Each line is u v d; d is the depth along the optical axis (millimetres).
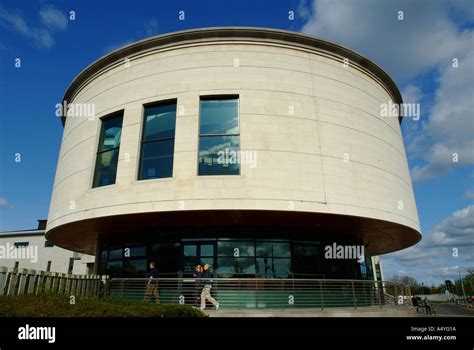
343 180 14742
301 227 16531
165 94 15109
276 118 14523
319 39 16078
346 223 16094
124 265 16641
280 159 14047
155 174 14438
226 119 14609
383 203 15766
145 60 16031
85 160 16203
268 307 14453
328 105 15516
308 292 15438
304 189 13922
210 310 12508
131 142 14969
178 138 14281
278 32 15594
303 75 15484
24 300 7859
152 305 9242
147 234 16391
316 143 14695
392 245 22719
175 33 15680
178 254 15438
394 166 17375
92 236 18875
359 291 16516
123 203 14148
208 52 15414
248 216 14461
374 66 17828
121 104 15844
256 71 15078
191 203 13414
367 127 16453
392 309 14531
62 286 11656
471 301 60406
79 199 15586
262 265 15289
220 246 15336
